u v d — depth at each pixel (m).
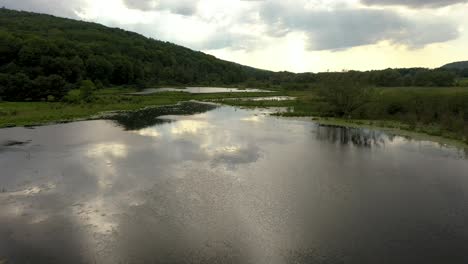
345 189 20.64
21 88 66.62
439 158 27.92
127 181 21.22
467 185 21.50
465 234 15.13
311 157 28.08
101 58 119.19
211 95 97.31
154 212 16.86
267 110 62.72
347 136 37.25
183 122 45.91
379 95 54.00
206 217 16.44
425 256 13.32
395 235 14.98
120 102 70.06
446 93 50.16
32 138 33.59
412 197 19.45
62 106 59.75
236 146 31.44
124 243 13.93
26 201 17.97
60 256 12.95
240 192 19.83
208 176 22.55
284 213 17.06
